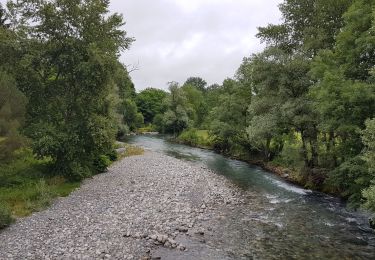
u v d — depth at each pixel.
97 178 28.50
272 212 21.89
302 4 32.50
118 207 20.14
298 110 28.94
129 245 14.77
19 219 17.25
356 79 22.86
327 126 23.19
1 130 19.41
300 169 32.03
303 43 32.06
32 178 24.20
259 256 14.70
